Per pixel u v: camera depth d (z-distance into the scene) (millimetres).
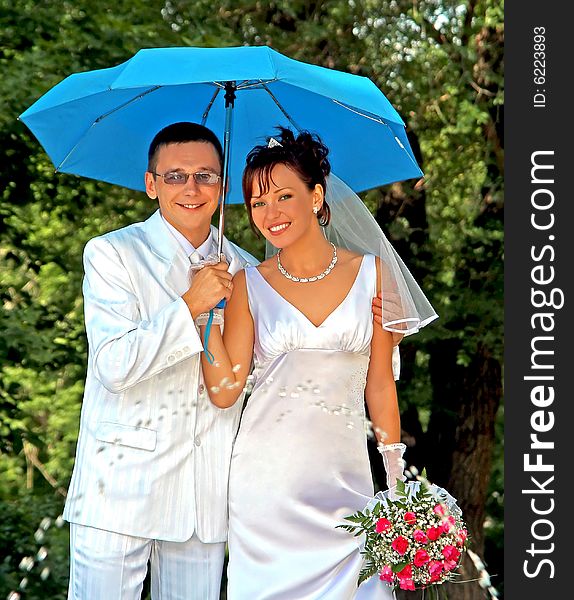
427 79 7453
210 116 4105
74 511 3471
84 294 3615
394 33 7387
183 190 3588
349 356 3621
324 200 3758
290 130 3736
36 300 7910
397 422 3727
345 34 7480
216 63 3268
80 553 3467
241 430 3607
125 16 7109
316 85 3342
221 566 3615
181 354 3398
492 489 10945
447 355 7906
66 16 7094
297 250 3689
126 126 3982
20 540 7453
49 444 8789
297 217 3623
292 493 3514
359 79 3643
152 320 3439
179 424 3516
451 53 7418
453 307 7523
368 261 3734
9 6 7051
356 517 3414
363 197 7816
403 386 7848
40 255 7703
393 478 3656
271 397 3592
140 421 3484
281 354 3619
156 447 3477
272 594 3486
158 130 4051
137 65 3314
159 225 3707
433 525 3324
